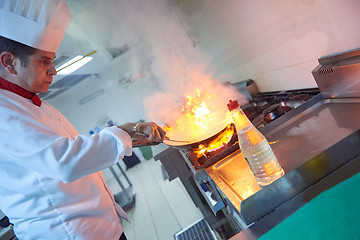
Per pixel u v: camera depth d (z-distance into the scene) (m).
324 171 0.77
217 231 2.13
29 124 0.85
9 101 0.92
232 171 1.01
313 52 1.23
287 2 1.20
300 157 0.87
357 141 0.76
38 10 0.85
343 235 0.57
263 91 2.07
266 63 1.74
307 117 1.14
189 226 2.66
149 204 3.80
